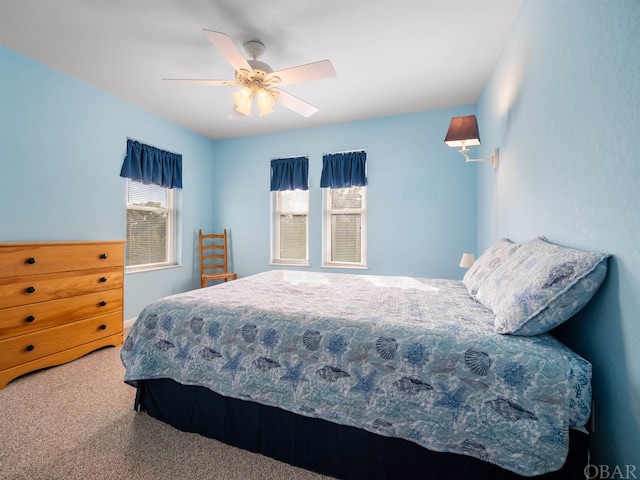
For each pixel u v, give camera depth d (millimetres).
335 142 3992
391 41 2285
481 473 1102
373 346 1229
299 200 4352
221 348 1486
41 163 2584
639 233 881
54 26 2109
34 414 1739
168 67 2637
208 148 4562
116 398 1913
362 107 3482
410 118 3650
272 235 4426
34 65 2520
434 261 3600
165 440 1526
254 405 1458
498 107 2496
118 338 2826
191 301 1682
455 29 2152
